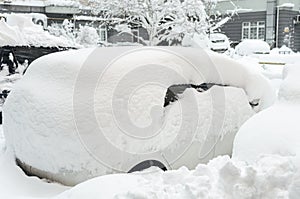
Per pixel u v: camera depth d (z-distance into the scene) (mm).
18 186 3914
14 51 8906
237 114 4473
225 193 2467
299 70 3508
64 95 3826
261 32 24328
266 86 4820
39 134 3859
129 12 9148
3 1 20047
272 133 2904
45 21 17000
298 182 2242
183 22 8922
